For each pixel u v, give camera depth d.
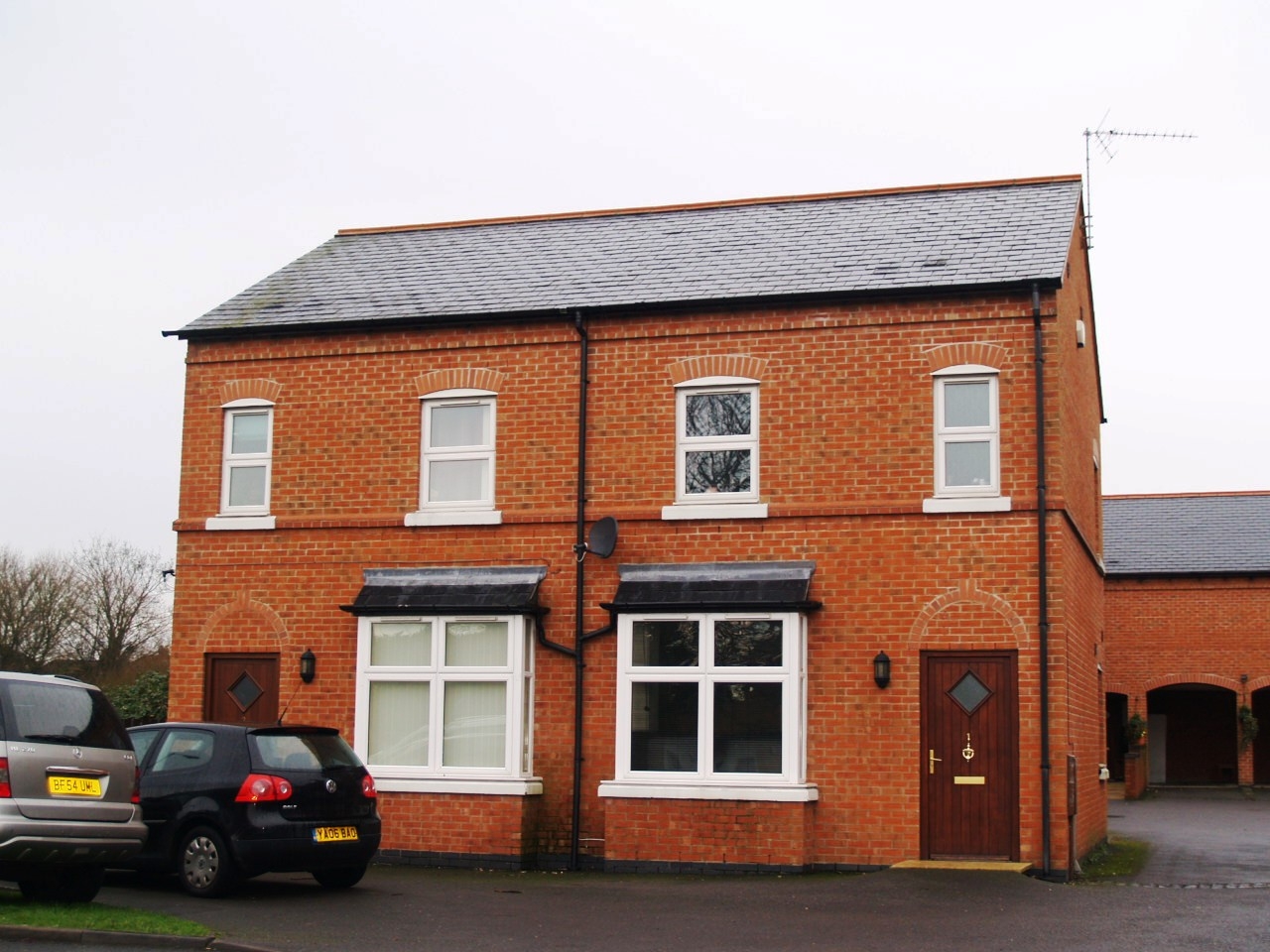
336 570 17.78
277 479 18.19
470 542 17.36
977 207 18.30
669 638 16.23
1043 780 14.98
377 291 18.92
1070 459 16.86
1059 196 18.22
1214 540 34.97
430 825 16.50
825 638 15.91
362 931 11.11
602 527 16.69
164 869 13.01
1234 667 33.34
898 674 15.63
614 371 17.14
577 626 16.75
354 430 18.00
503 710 16.70
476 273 19.05
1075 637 16.44
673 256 18.48
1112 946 10.55
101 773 11.30
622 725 16.14
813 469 16.27
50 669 46.78
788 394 16.48
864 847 15.47
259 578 18.05
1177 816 25.56
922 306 16.14
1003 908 12.45
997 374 15.80
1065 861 14.85
